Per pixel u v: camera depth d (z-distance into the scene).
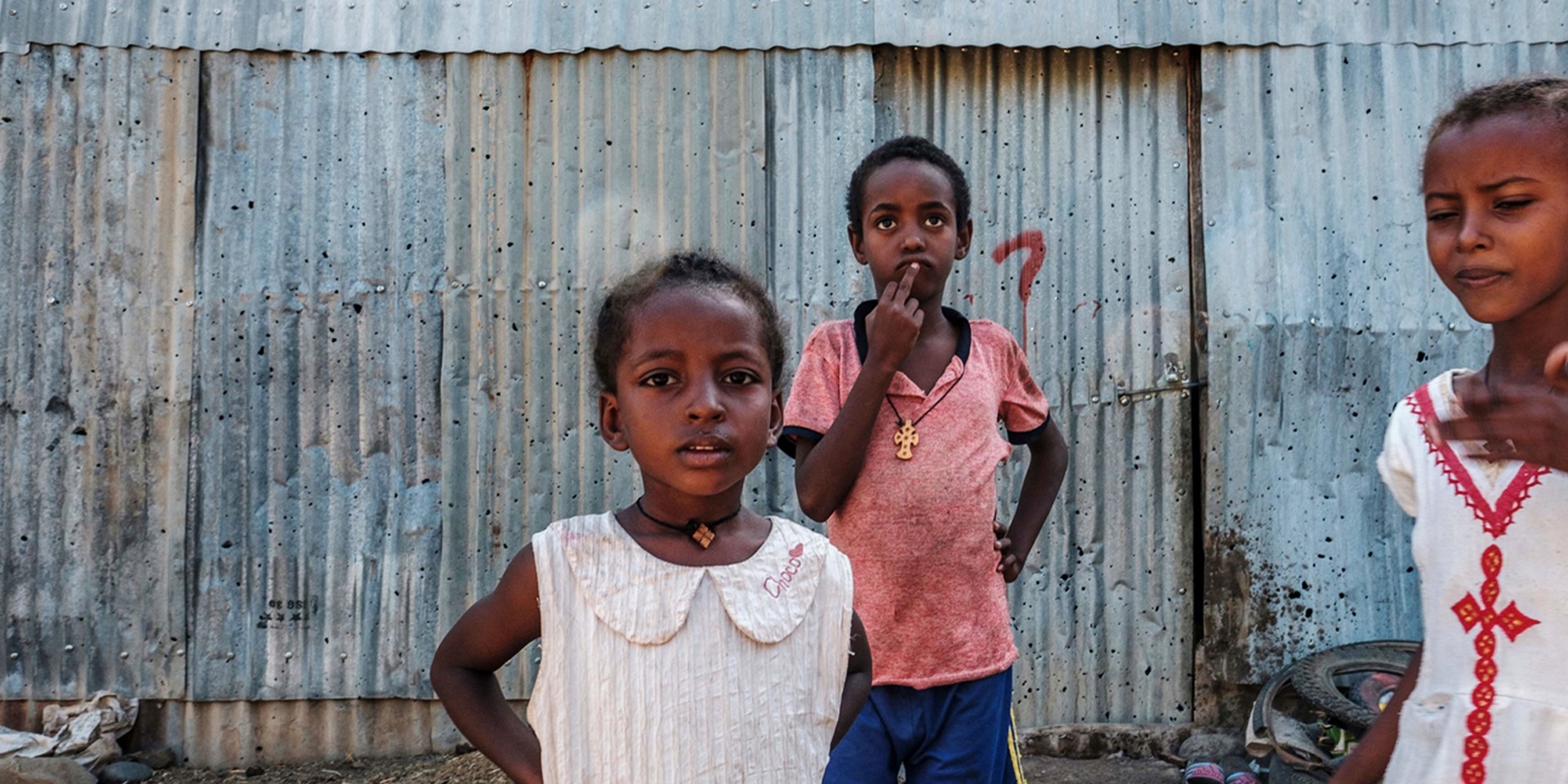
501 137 4.77
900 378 2.58
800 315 4.74
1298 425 4.73
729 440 1.67
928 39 4.69
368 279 4.75
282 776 4.64
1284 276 4.73
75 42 4.65
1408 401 1.74
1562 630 1.47
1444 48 4.70
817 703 1.75
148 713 4.75
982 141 4.78
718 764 1.65
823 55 4.74
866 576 2.54
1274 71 4.72
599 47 4.73
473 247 4.77
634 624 1.68
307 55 4.74
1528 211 1.47
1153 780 4.52
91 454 4.70
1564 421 1.37
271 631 4.74
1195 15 4.68
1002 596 2.69
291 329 4.74
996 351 2.85
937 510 2.54
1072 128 4.79
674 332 1.67
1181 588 4.79
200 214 4.72
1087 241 4.78
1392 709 1.73
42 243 4.68
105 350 4.70
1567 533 1.48
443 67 4.76
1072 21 4.67
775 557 1.78
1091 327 4.78
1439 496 1.61
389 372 4.76
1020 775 2.79
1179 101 4.79
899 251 2.63
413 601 4.77
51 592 4.68
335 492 4.75
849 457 2.43
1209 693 4.79
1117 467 4.78
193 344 4.71
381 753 4.81
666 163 4.76
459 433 4.77
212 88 4.72
